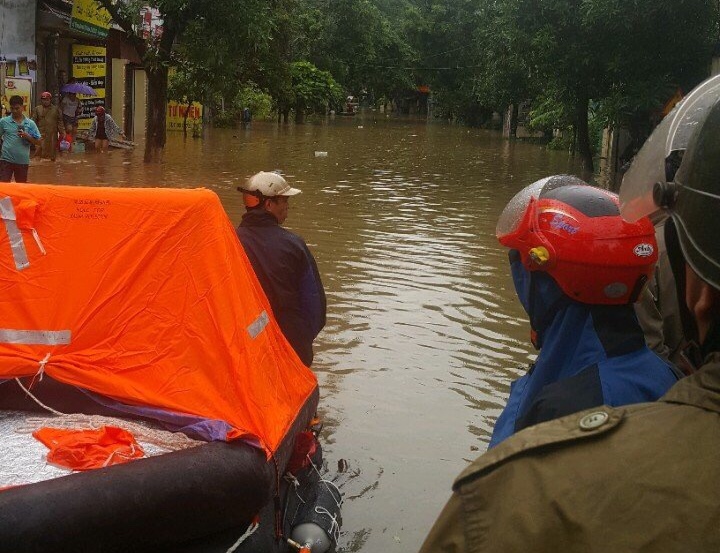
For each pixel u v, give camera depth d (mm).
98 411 3742
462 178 19031
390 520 4008
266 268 4598
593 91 20062
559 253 1897
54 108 17062
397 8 68312
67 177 15078
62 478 2953
